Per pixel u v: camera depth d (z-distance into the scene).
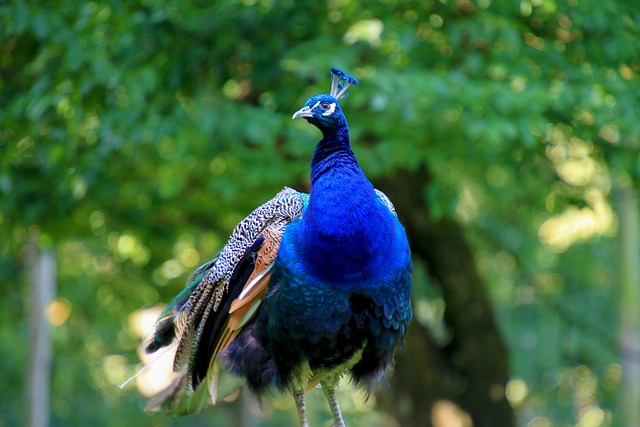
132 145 12.27
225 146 12.45
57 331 23.95
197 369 8.00
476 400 16.52
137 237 15.80
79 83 12.55
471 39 12.22
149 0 12.45
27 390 18.86
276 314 7.60
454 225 16.38
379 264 7.44
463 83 11.45
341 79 8.78
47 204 14.32
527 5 12.54
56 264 20.72
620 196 16.86
